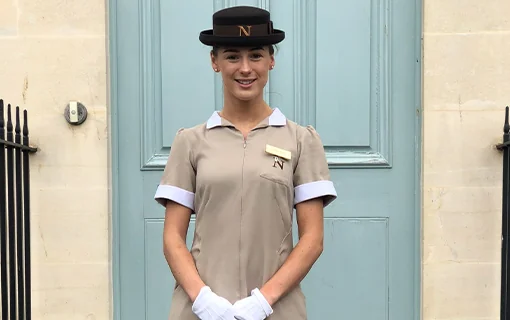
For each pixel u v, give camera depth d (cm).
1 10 285
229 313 173
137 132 298
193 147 195
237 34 185
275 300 179
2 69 286
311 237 187
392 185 296
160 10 296
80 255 288
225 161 188
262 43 185
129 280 299
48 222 287
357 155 297
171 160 196
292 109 298
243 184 186
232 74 188
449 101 283
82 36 286
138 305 299
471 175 283
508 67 281
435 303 285
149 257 298
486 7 281
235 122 195
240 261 184
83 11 286
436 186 284
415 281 295
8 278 274
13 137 268
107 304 289
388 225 296
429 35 283
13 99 287
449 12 282
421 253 288
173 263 188
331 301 297
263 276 185
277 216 187
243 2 297
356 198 297
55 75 287
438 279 285
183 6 296
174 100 297
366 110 296
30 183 286
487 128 282
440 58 283
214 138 193
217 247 187
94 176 288
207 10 296
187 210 195
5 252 241
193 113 297
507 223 255
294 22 297
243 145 190
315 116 297
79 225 288
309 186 190
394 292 297
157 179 298
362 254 297
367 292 297
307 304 297
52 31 286
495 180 282
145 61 297
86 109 287
